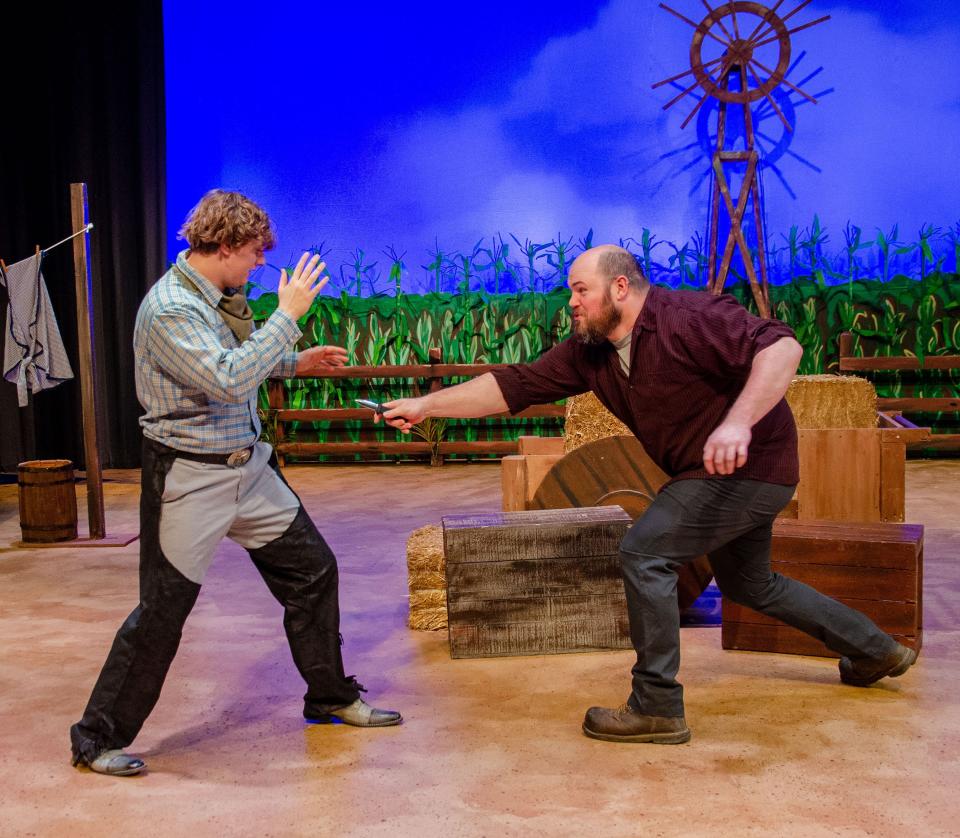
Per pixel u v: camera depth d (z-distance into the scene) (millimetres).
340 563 5074
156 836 2316
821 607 3041
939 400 8242
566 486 4000
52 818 2410
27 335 5938
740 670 3377
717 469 2477
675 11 8531
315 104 8805
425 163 8797
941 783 2508
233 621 4051
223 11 8742
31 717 3055
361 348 8953
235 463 2660
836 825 2299
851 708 3016
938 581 4438
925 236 8430
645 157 8664
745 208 8492
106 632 3938
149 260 8539
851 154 8469
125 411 8641
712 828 2293
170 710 3117
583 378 2979
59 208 8500
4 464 8383
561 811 2395
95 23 8383
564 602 3580
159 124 8516
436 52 8711
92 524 5723
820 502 4668
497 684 3299
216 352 2477
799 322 8594
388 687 3291
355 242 8906
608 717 2811
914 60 8344
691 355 2660
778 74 8297
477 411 3033
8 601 4430
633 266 2768
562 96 8672
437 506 6676
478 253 8836
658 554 2766
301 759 2730
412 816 2387
